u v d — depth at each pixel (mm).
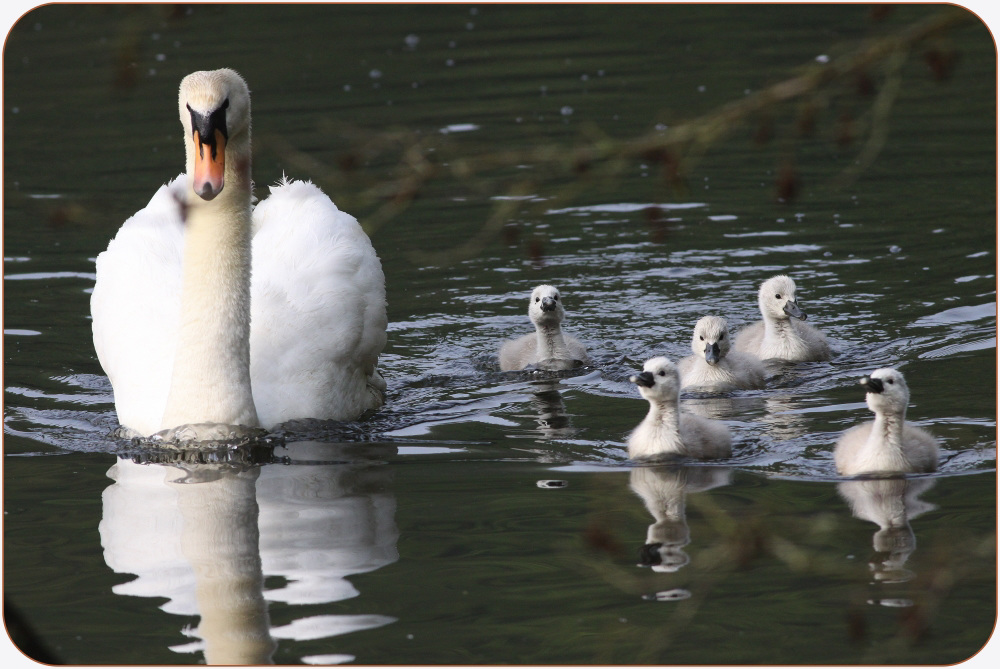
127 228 16828
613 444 14320
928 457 13109
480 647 9383
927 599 10000
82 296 20188
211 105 13180
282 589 10477
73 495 12797
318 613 10031
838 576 10445
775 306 17375
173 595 10398
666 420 13703
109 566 11016
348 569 10836
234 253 14195
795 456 13719
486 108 28359
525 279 21141
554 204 6367
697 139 6125
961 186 23688
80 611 10156
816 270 20578
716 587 10359
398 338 18859
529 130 26203
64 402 16094
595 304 20016
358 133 7496
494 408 15867
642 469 13398
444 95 29703
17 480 13273
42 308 19656
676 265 21391
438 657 9258
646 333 18828
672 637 9500
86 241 22906
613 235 22844
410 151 6703
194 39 36062
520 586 10430
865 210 22969
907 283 19656
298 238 16594
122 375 15195
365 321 16188
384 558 11047
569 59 33031
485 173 25391
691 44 34000
